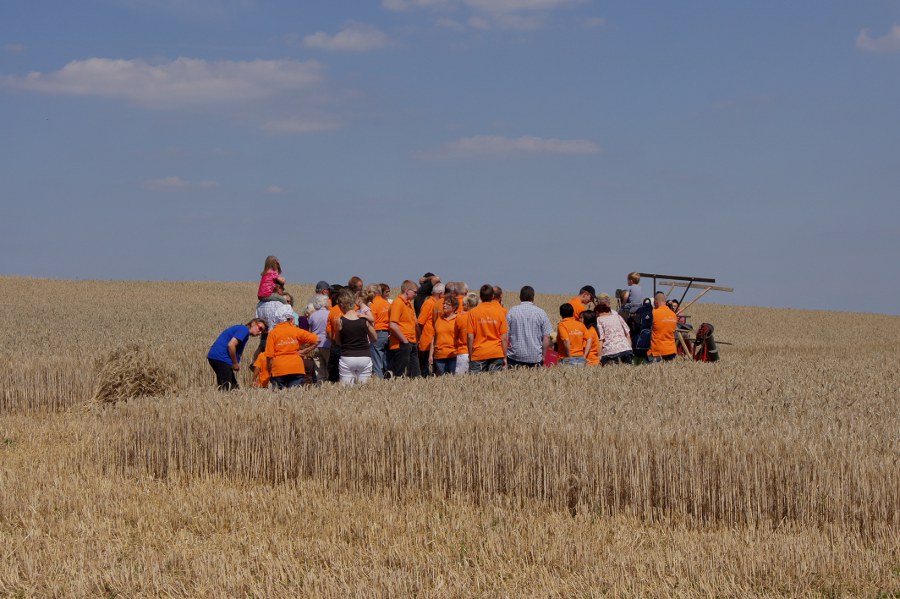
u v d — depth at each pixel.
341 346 14.48
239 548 8.05
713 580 6.95
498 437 9.55
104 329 27.25
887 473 7.97
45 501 9.49
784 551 7.41
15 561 7.56
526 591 6.91
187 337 24.03
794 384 13.25
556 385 12.95
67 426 14.68
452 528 8.58
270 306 16.45
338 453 10.38
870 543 7.84
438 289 17.50
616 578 7.07
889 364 17.42
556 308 62.09
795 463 8.30
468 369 16.28
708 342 21.31
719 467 8.61
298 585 7.00
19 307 46.03
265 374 14.77
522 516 8.89
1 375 17.23
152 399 12.13
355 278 16.80
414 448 9.90
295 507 9.40
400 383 13.41
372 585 6.92
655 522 8.76
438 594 6.73
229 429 11.03
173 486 10.54
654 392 12.17
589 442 9.13
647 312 18.73
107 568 7.46
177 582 7.14
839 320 63.00
